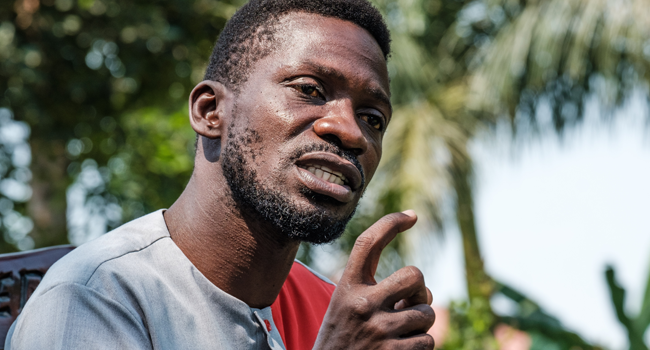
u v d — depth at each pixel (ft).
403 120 21.79
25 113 17.47
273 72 5.04
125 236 5.03
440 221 20.54
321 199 4.85
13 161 18.86
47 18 16.85
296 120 4.90
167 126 18.84
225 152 5.09
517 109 21.81
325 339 4.28
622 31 20.22
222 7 18.69
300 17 5.24
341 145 4.95
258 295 5.23
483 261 23.43
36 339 4.29
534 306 23.31
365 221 20.42
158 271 4.87
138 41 17.38
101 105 18.51
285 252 5.19
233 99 5.18
